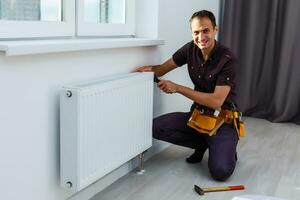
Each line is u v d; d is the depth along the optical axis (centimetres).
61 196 177
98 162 177
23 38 163
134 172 230
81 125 161
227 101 233
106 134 180
